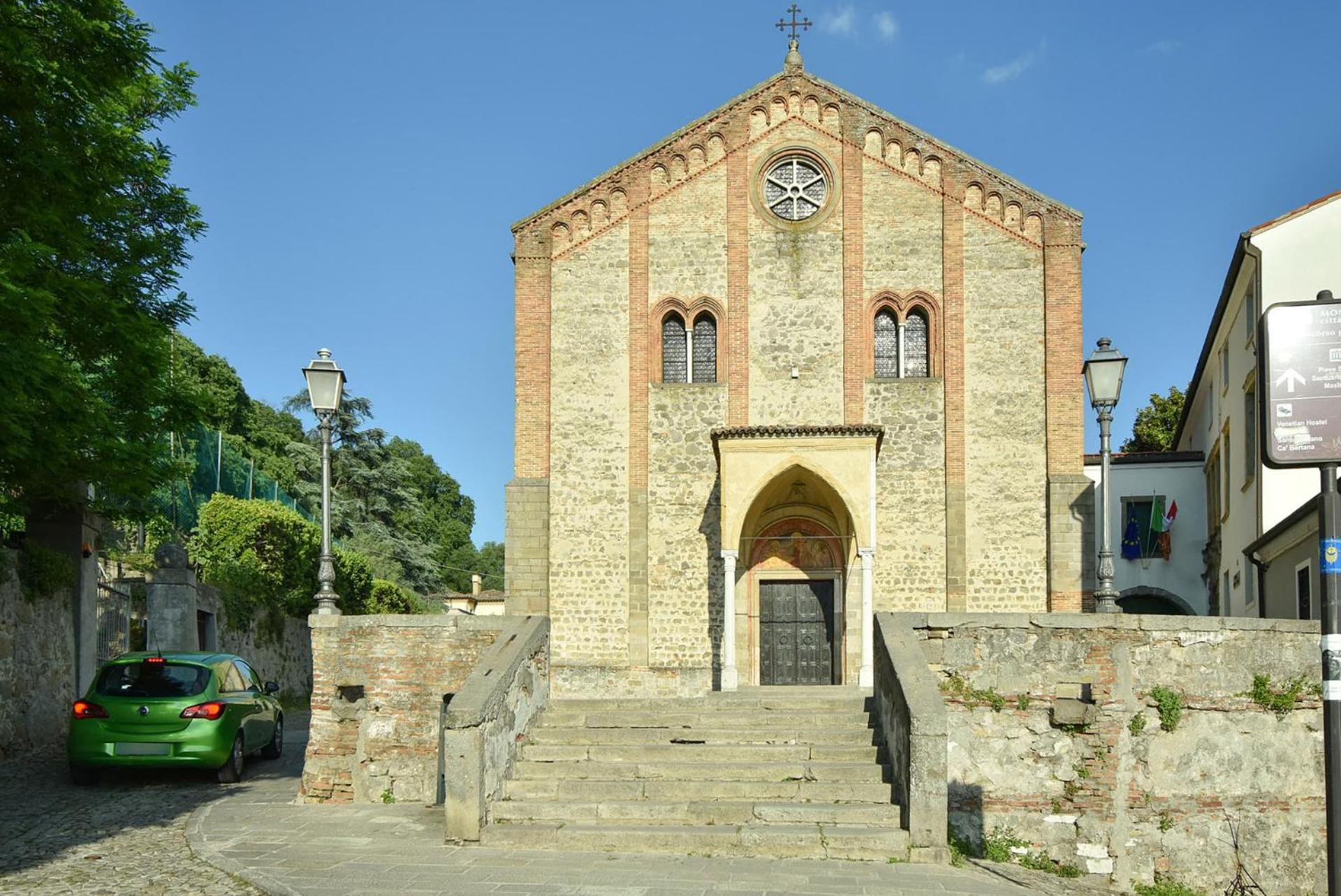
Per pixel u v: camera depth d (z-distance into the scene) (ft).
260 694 62.03
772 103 87.81
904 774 40.34
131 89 59.31
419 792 49.08
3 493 59.72
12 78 47.83
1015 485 82.23
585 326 86.53
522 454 85.35
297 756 66.80
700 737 47.39
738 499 78.43
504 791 42.98
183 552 92.58
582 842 39.17
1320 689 46.65
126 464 57.88
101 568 102.32
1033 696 45.65
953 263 84.43
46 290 47.34
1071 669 45.70
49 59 50.29
